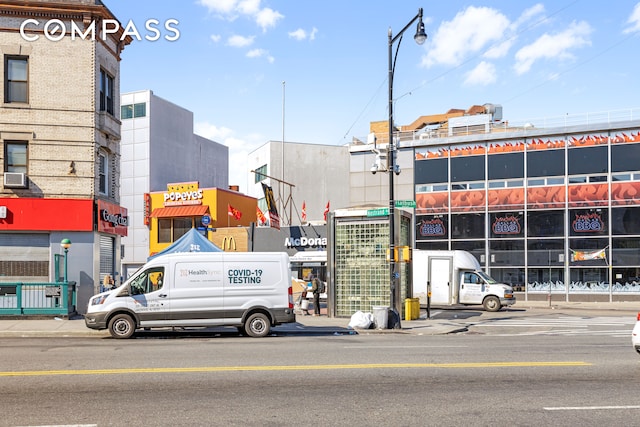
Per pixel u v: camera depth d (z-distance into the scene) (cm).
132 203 5431
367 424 672
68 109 2373
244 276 1750
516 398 806
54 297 2169
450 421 686
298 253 3894
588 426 667
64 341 1596
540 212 3838
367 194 4366
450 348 1366
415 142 4184
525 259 3853
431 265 3089
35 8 2342
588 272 3706
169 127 5719
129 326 1686
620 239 3638
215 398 804
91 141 2395
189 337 1753
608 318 2491
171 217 4469
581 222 3731
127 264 5391
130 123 5516
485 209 3975
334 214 2431
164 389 863
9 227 2286
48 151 2347
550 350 1329
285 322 1755
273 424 671
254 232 4072
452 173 4084
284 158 5138
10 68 2347
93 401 786
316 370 1024
